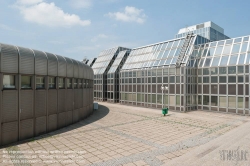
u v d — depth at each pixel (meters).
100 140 14.88
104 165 10.20
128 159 10.98
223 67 27.61
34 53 16.55
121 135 16.33
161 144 13.74
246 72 25.22
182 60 30.41
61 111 19.67
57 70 19.08
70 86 21.72
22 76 15.48
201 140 14.52
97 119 24.20
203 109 30.05
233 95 26.45
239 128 17.94
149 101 34.38
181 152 12.02
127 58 43.88
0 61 13.64
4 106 13.92
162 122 21.56
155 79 33.19
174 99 30.11
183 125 19.92
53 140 15.00
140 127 19.28
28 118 15.76
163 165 9.95
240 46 27.81
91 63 60.56
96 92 50.44
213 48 30.81
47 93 17.75
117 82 44.78
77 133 17.22
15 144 14.02
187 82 29.20
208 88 29.41
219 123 20.64
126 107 35.47
